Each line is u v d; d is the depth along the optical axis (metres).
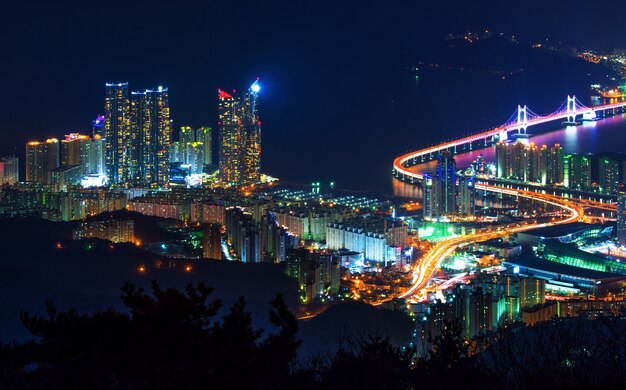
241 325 31.12
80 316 31.53
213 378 28.75
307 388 30.75
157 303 31.55
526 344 31.02
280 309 32.59
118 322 30.92
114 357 29.94
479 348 33.22
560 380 27.55
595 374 27.75
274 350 30.67
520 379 28.27
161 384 29.41
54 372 30.27
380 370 32.06
